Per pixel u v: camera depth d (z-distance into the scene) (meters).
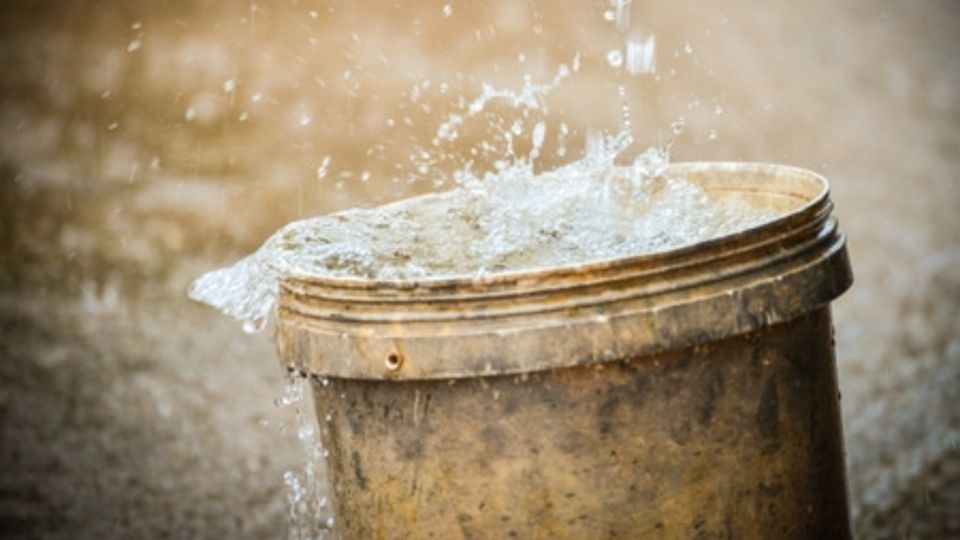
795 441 4.24
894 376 8.62
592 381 3.97
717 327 3.95
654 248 4.79
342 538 4.55
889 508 6.99
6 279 11.52
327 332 4.19
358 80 14.99
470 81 15.11
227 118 14.55
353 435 4.32
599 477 4.04
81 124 14.89
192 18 16.66
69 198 13.18
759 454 4.16
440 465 4.13
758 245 4.04
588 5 17.16
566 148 13.22
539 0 16.72
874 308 9.79
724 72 16.03
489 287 3.92
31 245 12.24
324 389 4.43
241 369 9.63
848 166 13.14
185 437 8.55
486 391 4.02
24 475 8.11
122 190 13.33
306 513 7.45
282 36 16.12
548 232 5.07
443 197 5.42
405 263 4.85
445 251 4.97
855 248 11.07
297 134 13.99
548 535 4.09
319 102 14.69
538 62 15.69
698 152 13.56
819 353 4.34
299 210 12.42
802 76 16.02
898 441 7.74
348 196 12.55
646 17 17.19
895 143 13.80
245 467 8.09
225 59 15.62
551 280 3.89
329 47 15.73
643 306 3.90
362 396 4.25
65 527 7.40
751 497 4.17
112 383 9.47
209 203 12.71
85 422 8.85
